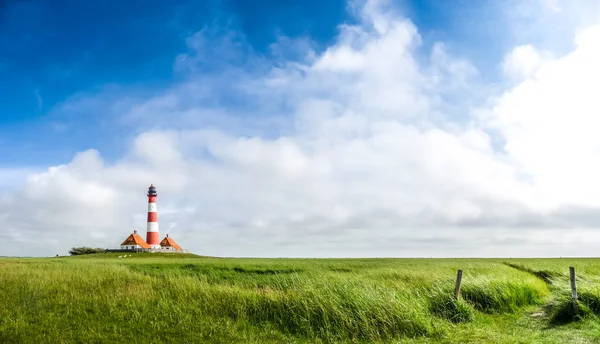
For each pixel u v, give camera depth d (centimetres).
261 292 1925
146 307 1678
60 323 1455
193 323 1502
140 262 5200
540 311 1900
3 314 1525
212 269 3706
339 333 1446
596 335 1415
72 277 2455
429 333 1442
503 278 2280
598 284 1925
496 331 1504
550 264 4472
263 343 1334
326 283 1869
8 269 2978
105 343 1286
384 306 1538
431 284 2134
